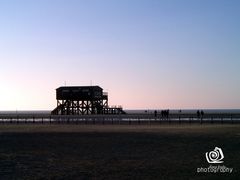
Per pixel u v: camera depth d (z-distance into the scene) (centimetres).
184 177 2412
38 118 10556
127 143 4084
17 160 3111
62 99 12362
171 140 4300
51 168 2750
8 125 7638
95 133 5266
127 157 3175
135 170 2628
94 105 12519
